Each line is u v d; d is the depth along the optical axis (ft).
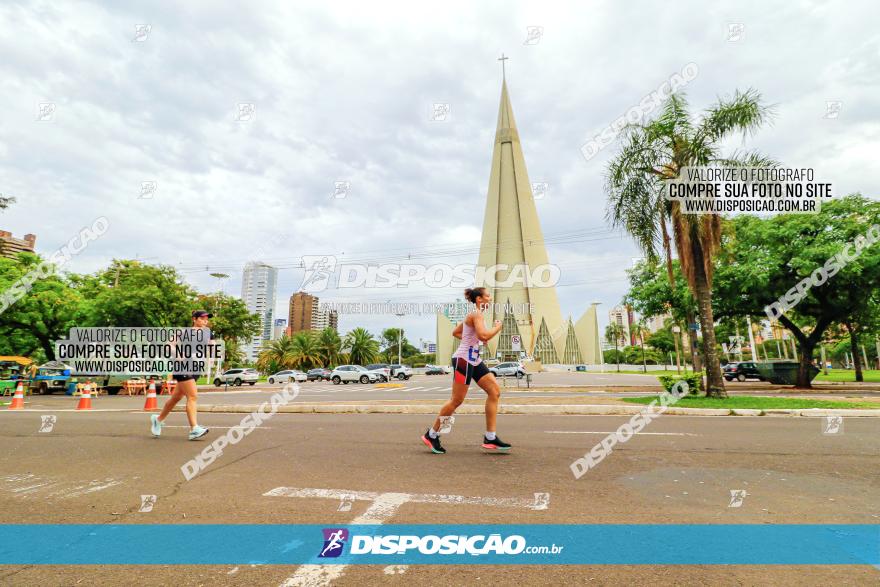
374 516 10.59
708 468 15.14
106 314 89.56
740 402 36.60
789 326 65.82
